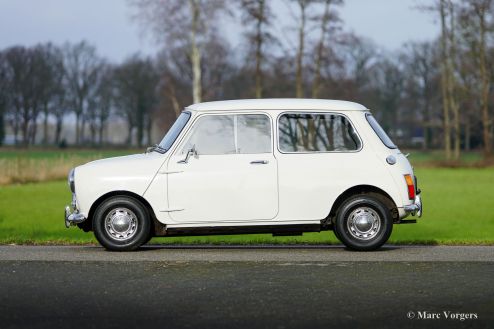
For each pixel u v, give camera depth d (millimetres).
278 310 6430
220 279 7922
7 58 98125
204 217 10281
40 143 102375
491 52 58094
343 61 62000
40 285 7602
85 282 7762
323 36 60562
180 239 13984
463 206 23953
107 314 6301
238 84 77438
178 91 74312
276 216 10312
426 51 91500
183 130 10359
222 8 56344
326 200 10336
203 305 6633
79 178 10234
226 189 10281
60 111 101062
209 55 59406
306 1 59500
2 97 97812
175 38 56125
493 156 60812
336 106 10539
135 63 100625
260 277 8039
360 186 10469
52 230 15656
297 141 10398
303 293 7160
